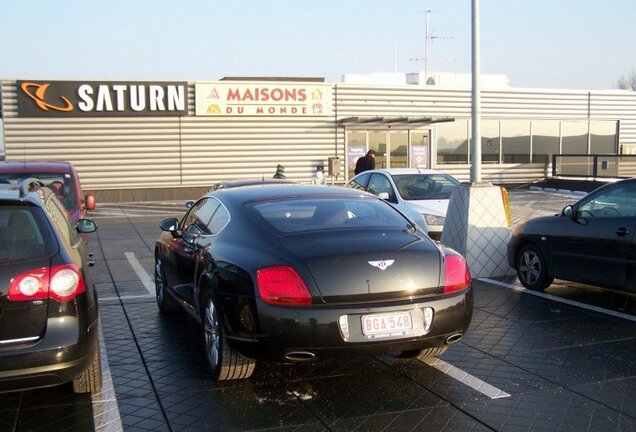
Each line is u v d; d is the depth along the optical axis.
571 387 4.84
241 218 5.24
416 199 11.16
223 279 4.73
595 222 7.29
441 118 22.70
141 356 5.70
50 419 4.36
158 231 14.90
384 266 4.53
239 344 4.56
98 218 17.58
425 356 5.35
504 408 4.47
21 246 4.14
